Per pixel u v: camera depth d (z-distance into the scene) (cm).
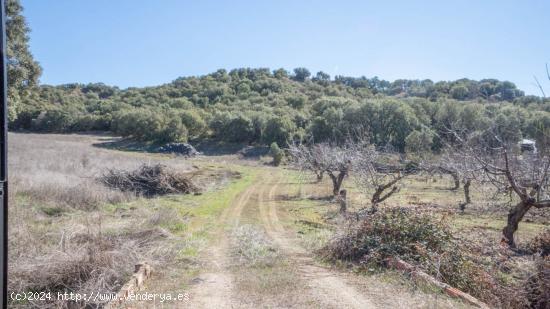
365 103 5016
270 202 2377
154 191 2344
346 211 1872
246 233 1375
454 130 1670
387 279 799
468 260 905
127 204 1834
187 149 5588
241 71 14488
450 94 5172
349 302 653
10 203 1427
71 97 9800
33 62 2838
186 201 2178
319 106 7056
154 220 1424
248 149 5672
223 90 11206
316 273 861
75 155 3603
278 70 15012
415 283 759
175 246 1070
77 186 1802
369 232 998
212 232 1412
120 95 11150
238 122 6028
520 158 1446
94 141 6288
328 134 5022
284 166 4559
